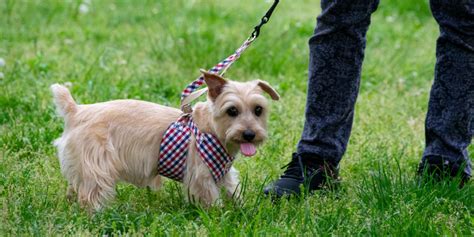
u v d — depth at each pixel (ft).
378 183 15.48
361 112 22.71
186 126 14.64
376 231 13.24
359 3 14.83
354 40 15.17
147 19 35.78
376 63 28.35
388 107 23.53
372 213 14.33
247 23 35.70
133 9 38.45
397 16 39.01
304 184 15.56
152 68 26.53
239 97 14.29
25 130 19.20
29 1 37.63
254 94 14.47
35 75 24.80
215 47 28.45
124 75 25.30
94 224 13.62
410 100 24.45
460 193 15.21
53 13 35.04
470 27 14.82
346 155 18.71
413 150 19.40
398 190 15.05
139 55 28.66
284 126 21.01
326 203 15.02
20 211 13.78
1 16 33.81
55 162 17.30
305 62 27.91
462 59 15.06
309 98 15.79
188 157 14.55
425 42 33.35
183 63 27.22
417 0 40.52
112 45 30.09
